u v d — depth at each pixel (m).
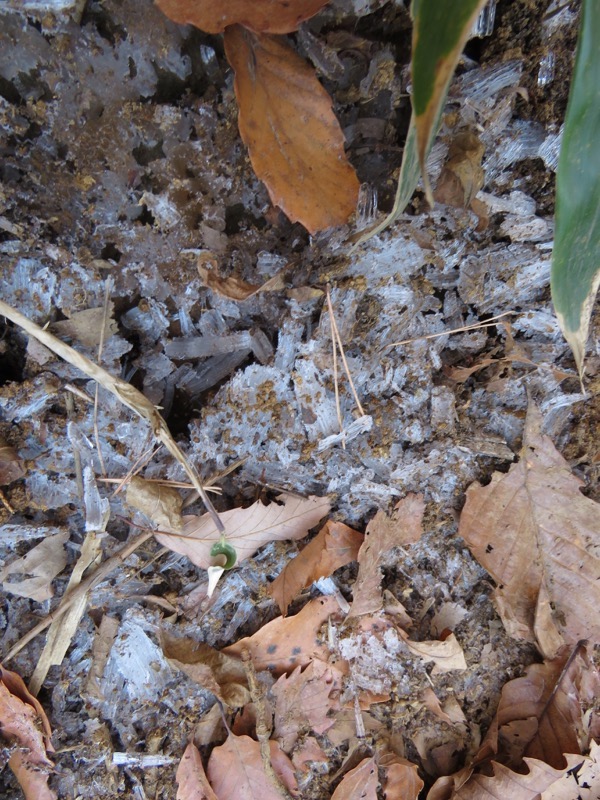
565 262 0.19
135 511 0.29
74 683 0.31
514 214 0.28
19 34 0.24
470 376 0.31
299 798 0.31
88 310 0.27
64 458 0.29
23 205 0.26
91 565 0.30
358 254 0.28
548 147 0.27
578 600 0.30
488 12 0.25
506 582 0.30
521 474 0.30
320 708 0.31
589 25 0.16
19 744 0.30
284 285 0.28
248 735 0.30
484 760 0.31
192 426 0.29
